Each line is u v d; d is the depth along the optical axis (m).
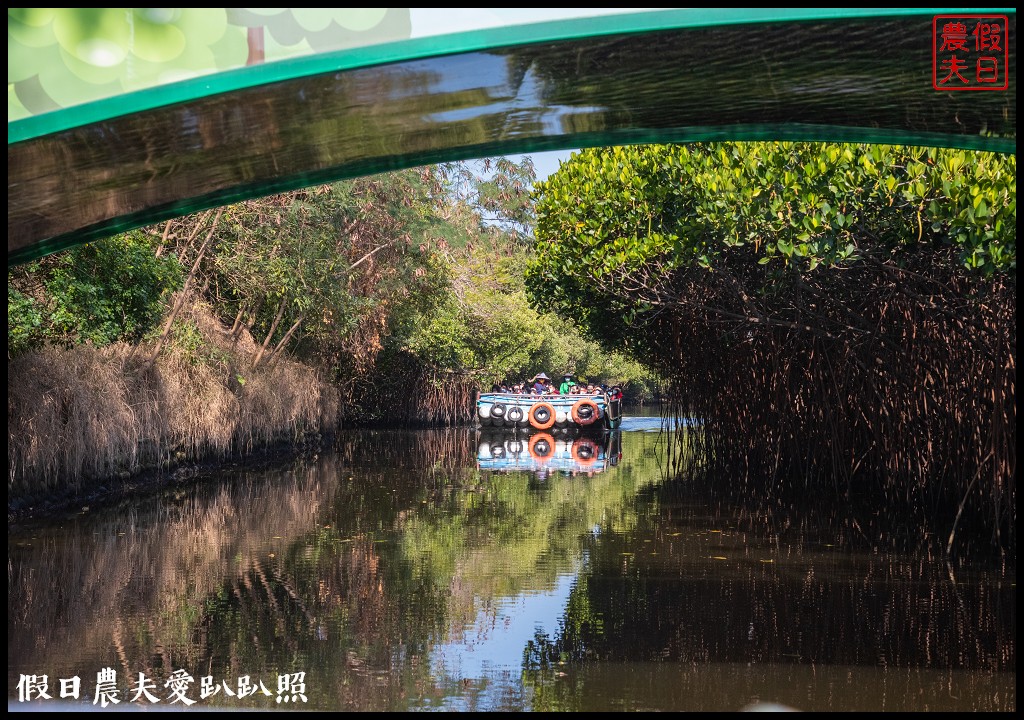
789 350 17.45
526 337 43.44
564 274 20.77
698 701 5.70
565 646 6.87
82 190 5.81
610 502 15.01
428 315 35.84
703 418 23.75
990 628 7.35
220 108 4.91
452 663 6.48
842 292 14.50
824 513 13.84
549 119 5.83
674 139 6.29
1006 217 9.22
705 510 14.10
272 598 8.35
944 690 5.89
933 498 13.70
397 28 4.60
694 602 8.20
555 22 4.61
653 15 4.56
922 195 9.84
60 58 4.04
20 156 5.11
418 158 6.33
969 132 6.05
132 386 16.56
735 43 4.77
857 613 7.82
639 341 25.86
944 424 13.24
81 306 14.38
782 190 11.64
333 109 5.21
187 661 6.52
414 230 27.19
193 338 18.80
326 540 11.39
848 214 11.00
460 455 24.47
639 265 15.20
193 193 6.25
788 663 6.46
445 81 5.04
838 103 5.61
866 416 15.45
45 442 13.65
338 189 21.97
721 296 16.69
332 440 29.00
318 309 23.34
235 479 18.09
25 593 8.52
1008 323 10.93
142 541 11.27
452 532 11.98
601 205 16.14
